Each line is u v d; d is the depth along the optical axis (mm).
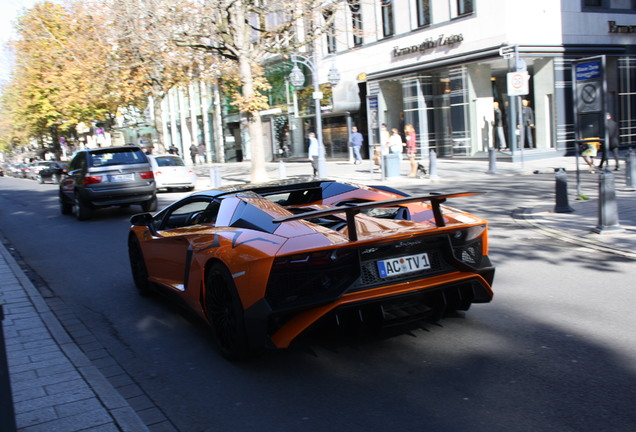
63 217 15047
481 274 4281
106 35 22672
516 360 3918
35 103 38219
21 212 17047
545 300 5309
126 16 20000
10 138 77938
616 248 7191
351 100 28969
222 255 4043
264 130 37781
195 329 5078
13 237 11828
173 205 5824
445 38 23781
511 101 22125
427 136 25828
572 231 8398
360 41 28422
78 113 34250
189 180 20984
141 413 3463
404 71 25984
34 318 5449
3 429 2400
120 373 4137
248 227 4246
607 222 8031
